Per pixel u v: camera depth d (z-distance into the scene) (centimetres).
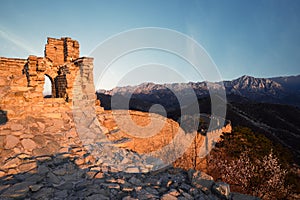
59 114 791
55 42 1292
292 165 1672
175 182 452
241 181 936
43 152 527
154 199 362
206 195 402
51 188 375
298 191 1123
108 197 360
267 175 978
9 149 508
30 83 955
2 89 794
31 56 955
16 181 389
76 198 346
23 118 696
